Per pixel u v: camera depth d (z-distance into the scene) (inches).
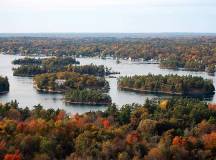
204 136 7244.1
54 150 6525.6
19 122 7647.6
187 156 6638.8
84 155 6358.3
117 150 6579.7
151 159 6471.5
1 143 6437.0
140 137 7150.6
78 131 7239.2
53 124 7367.1
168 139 7003.0
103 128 7524.6
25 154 6446.9
